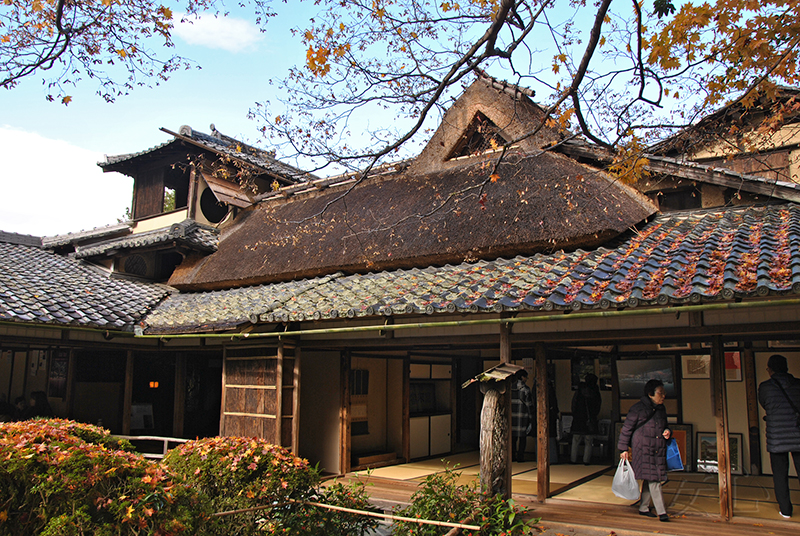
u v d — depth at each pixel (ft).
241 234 40.34
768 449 19.42
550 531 18.56
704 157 31.86
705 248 20.98
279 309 27.30
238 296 33.27
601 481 26.09
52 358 34.83
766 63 18.44
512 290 21.50
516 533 16.37
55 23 17.94
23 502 12.10
